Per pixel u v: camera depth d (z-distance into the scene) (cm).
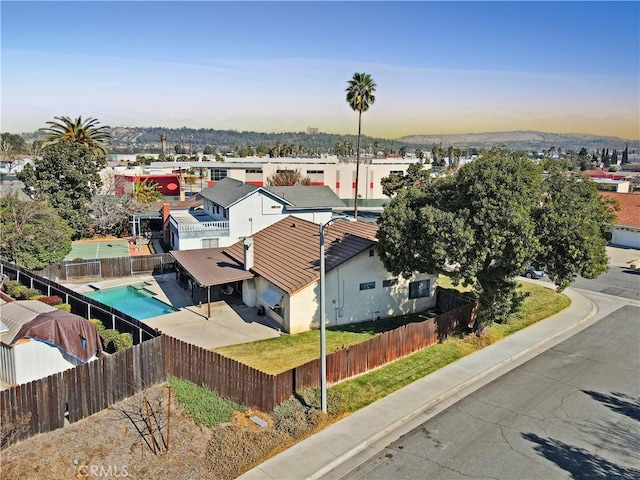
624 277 3912
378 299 2786
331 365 1886
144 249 4622
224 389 1762
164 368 1888
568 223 2031
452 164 13675
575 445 1541
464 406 1792
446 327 2436
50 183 4781
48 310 2039
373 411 1719
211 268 2972
